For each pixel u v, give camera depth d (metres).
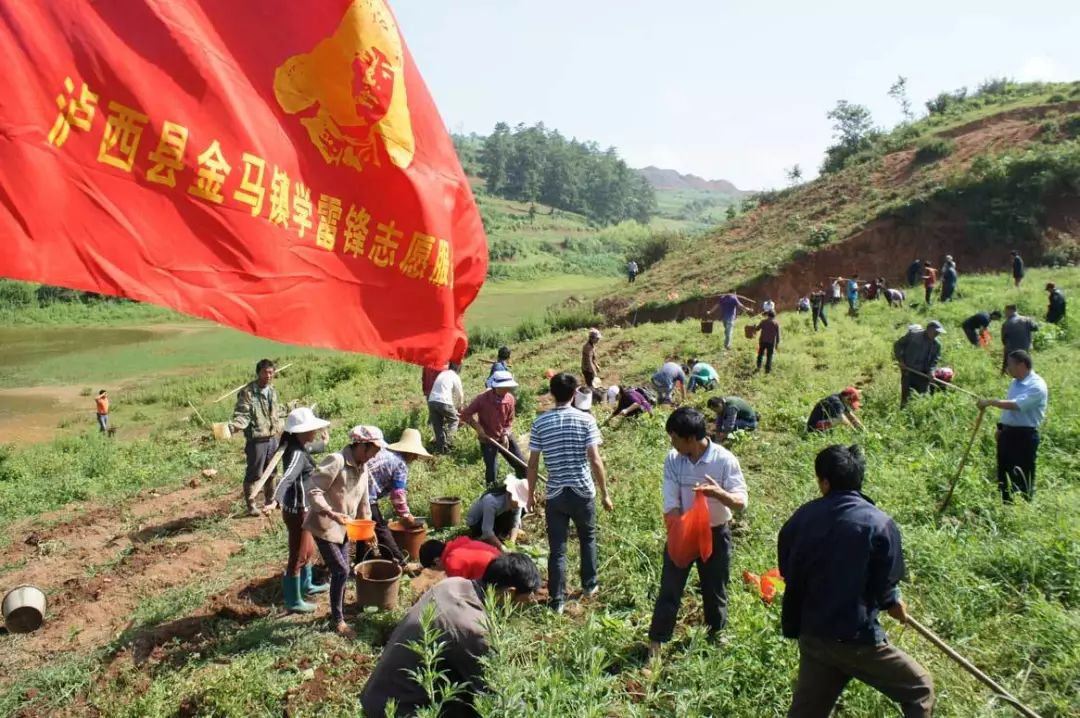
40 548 10.12
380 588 7.02
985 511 7.79
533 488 6.84
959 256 39.47
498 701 3.72
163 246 3.52
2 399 31.92
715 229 56.91
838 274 40.03
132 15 3.48
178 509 11.34
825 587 4.21
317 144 4.18
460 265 5.11
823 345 20.39
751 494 9.27
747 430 12.14
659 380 14.79
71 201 3.25
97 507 12.30
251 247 3.83
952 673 5.22
